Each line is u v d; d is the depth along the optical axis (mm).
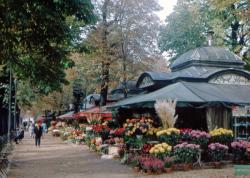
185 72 24297
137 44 41594
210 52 25891
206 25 43344
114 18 41219
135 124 20828
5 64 17859
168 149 16953
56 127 59500
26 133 73250
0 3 13156
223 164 17609
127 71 41312
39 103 63719
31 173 16047
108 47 40656
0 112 32438
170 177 14484
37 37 15172
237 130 24625
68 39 15977
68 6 14062
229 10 34406
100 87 43250
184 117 22812
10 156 23062
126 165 18594
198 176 14484
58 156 23719
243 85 24203
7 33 14812
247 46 37562
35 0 13531
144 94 24828
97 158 22359
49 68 17594
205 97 20828
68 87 56344
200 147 17625
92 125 33438
